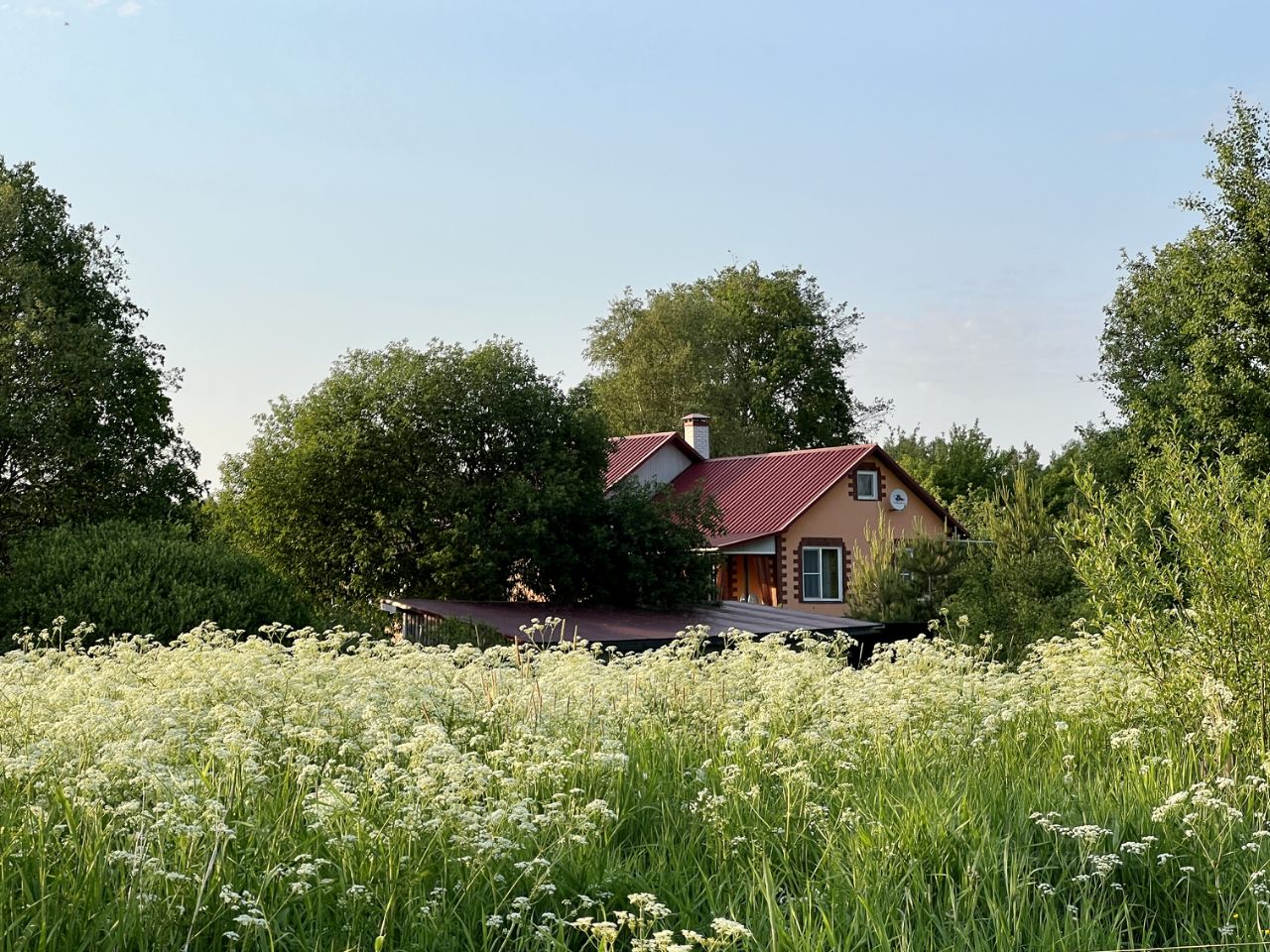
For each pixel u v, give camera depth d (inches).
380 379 1075.9
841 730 341.4
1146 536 355.9
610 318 2453.2
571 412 1101.1
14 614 635.5
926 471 2169.0
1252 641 313.9
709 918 213.8
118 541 696.4
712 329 2415.1
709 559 1058.1
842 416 2625.5
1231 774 306.5
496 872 215.9
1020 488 835.4
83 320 1133.1
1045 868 230.7
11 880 188.7
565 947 192.7
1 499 1041.5
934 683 386.3
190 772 245.0
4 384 1031.0
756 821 259.6
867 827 249.3
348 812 223.5
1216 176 1131.3
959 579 913.5
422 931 194.5
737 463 1680.6
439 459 1070.4
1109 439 1475.1
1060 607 739.4
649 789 282.5
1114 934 207.3
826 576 1512.1
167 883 195.3
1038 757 335.0
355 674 351.6
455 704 334.0
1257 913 213.3
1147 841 239.3
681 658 417.4
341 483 1057.5
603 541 1013.2
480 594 1019.3
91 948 177.5
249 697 318.7
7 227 1083.9
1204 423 1097.4
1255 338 1083.9
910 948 196.2
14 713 307.4
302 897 201.8
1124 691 374.9
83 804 224.1
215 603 667.4
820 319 2632.9
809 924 198.8
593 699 344.8
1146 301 1512.1
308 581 1064.8
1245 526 326.3
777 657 434.0
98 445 1071.6
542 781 273.7
